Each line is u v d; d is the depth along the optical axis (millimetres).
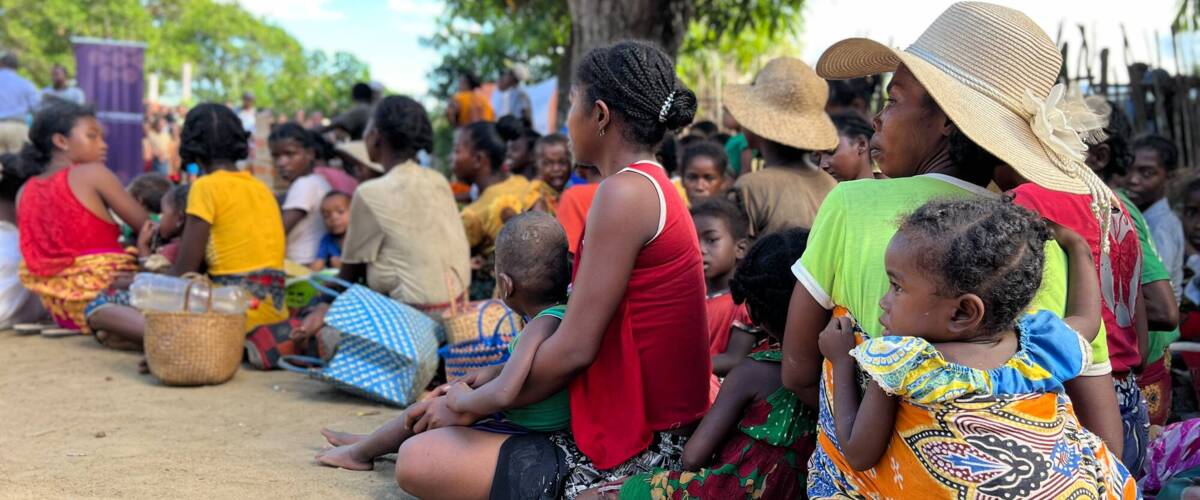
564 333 2660
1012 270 1911
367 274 5344
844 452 2191
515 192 5938
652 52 2785
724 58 15836
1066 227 2426
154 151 19891
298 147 6977
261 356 5293
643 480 2744
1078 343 2070
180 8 75125
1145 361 3074
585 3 10062
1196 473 2838
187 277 5039
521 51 20188
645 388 2807
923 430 2035
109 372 5172
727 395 2766
